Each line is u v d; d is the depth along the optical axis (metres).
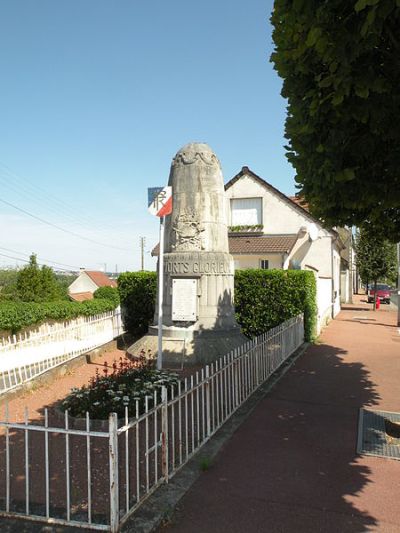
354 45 3.89
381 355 12.64
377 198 5.13
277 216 25.78
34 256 26.44
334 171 4.79
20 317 12.20
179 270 11.55
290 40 4.77
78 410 6.76
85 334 12.97
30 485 4.67
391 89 4.39
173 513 4.18
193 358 10.76
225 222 12.32
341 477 4.97
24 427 4.15
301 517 4.16
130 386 7.25
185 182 11.88
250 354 8.27
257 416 7.02
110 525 3.86
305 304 14.59
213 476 4.93
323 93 4.64
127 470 4.12
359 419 6.96
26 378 9.46
